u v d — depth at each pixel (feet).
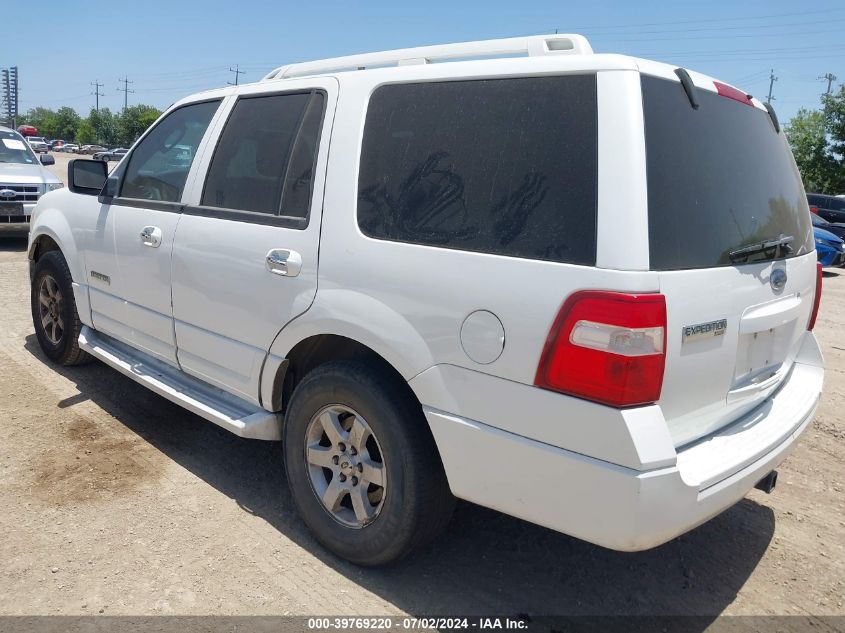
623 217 6.98
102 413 14.47
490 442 7.78
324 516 9.75
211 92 12.57
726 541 11.00
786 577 10.09
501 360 7.58
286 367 10.27
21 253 33.63
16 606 8.63
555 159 7.57
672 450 7.00
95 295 14.35
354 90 9.79
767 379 9.29
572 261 7.19
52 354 16.70
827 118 103.45
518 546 10.51
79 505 10.93
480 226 7.99
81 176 14.44
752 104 9.78
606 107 7.34
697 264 7.57
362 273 8.90
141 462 12.46
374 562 9.32
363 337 8.82
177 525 10.53
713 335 7.73
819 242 44.09
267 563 9.71
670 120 7.68
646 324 6.83
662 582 9.84
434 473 8.73
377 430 8.87
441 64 9.00
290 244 9.80
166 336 12.37
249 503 11.30
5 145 37.19
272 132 10.80
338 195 9.45
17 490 11.28
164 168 12.83
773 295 8.91
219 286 10.93
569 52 8.29
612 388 6.86
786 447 9.00
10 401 14.82
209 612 8.67
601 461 7.04
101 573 9.32
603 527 7.12
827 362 21.70
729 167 8.54
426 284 8.24
